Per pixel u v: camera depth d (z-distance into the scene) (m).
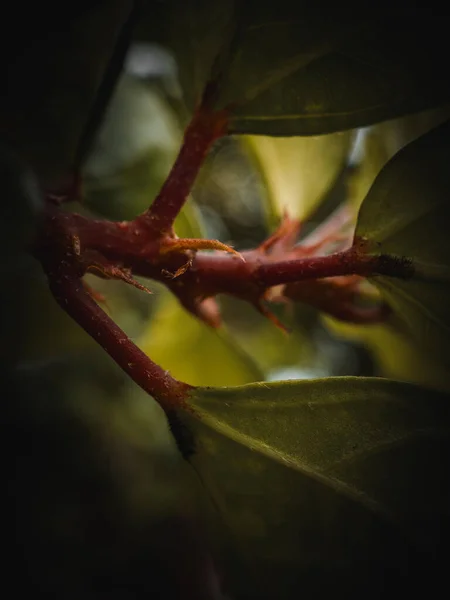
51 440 0.14
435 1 0.11
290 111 0.11
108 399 0.16
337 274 0.11
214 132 0.11
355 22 0.11
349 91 0.11
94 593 0.14
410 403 0.10
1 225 0.09
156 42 0.13
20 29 0.11
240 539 0.10
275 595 0.10
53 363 0.15
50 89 0.12
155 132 0.15
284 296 0.14
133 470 0.16
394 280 0.11
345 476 0.10
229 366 0.17
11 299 0.10
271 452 0.10
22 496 0.13
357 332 0.17
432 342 0.11
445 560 0.10
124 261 0.11
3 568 0.12
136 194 0.15
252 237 0.22
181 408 0.10
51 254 0.10
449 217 0.11
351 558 0.10
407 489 0.10
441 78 0.11
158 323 0.17
